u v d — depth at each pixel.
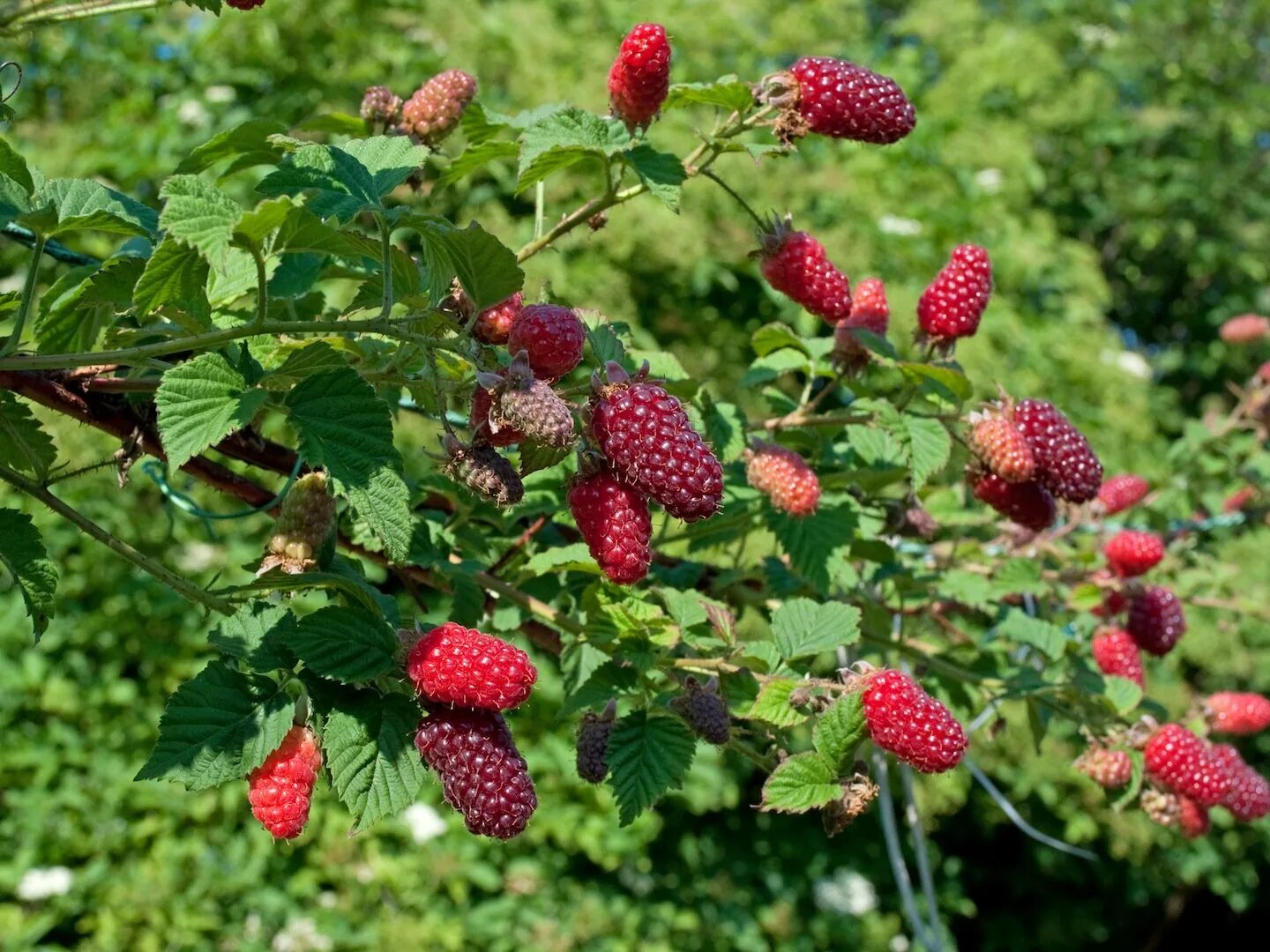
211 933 1.31
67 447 1.15
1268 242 2.60
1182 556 1.02
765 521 0.60
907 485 0.71
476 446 0.41
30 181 0.42
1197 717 0.72
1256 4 2.70
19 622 1.34
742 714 0.50
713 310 1.55
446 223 0.41
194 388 0.40
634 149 0.51
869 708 0.47
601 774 0.50
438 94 0.55
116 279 0.45
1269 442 1.12
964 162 1.84
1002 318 1.66
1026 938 2.10
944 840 2.12
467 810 0.38
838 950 1.70
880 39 2.37
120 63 1.44
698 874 1.66
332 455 0.39
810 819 1.78
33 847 1.28
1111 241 2.69
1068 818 1.66
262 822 0.39
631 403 0.39
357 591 0.41
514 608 0.60
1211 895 2.44
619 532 0.40
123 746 1.35
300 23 1.44
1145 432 1.73
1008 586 0.74
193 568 1.34
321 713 0.39
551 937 1.46
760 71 1.70
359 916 1.37
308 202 0.41
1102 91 2.36
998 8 2.76
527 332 0.40
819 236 1.52
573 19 1.61
